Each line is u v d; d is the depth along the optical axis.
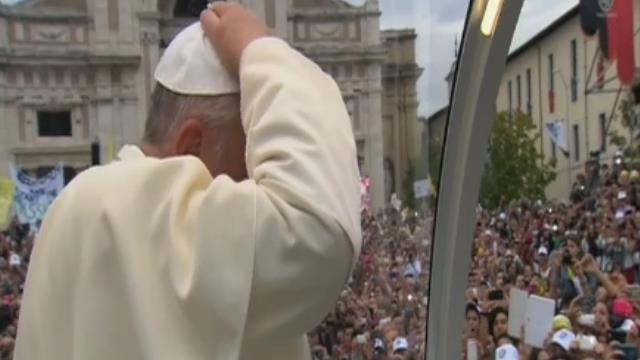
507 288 12.34
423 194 8.02
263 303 1.46
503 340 8.16
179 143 1.63
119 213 1.49
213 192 1.46
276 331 1.48
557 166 45.97
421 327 10.17
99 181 1.54
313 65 1.64
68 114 49.59
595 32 21.73
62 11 49.16
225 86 1.62
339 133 1.52
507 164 40.06
